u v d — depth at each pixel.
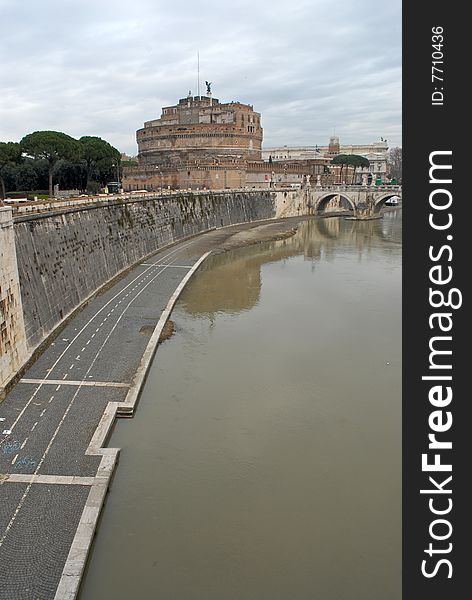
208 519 25.44
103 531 24.45
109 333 47.62
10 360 36.19
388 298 63.75
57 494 25.55
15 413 32.59
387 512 26.14
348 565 23.05
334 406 36.50
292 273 79.38
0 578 20.73
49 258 48.81
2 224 35.06
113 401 34.75
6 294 35.59
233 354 45.31
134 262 79.12
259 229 129.00
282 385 39.56
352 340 48.88
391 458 30.59
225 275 77.19
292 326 52.84
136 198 84.88
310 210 174.50
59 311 48.62
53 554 21.95
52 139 89.62
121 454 30.36
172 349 46.25
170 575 22.20
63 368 39.44
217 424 33.94
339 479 28.67
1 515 24.00
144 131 176.00
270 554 23.48
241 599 21.25
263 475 28.89
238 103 177.75
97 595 21.17
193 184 144.75
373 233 129.00
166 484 27.88
